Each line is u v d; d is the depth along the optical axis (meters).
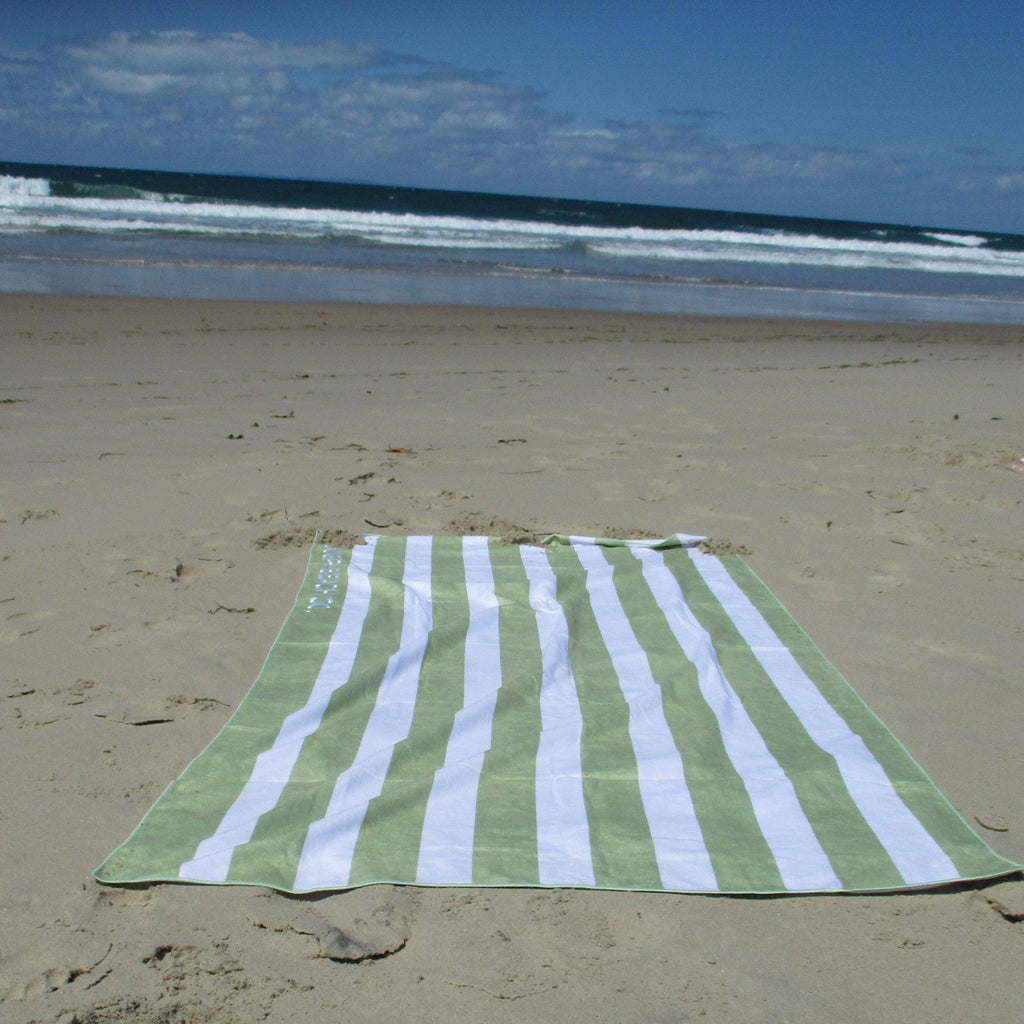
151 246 21.55
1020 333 17.14
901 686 3.71
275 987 2.20
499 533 5.23
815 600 4.50
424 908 2.46
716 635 4.07
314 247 24.52
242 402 8.27
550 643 3.83
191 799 2.84
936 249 45.56
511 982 2.25
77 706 3.35
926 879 2.59
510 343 12.45
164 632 3.93
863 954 2.37
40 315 11.80
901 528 5.56
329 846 2.64
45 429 6.97
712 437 7.67
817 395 9.71
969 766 3.18
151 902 2.44
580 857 2.66
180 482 5.86
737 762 3.12
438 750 3.13
